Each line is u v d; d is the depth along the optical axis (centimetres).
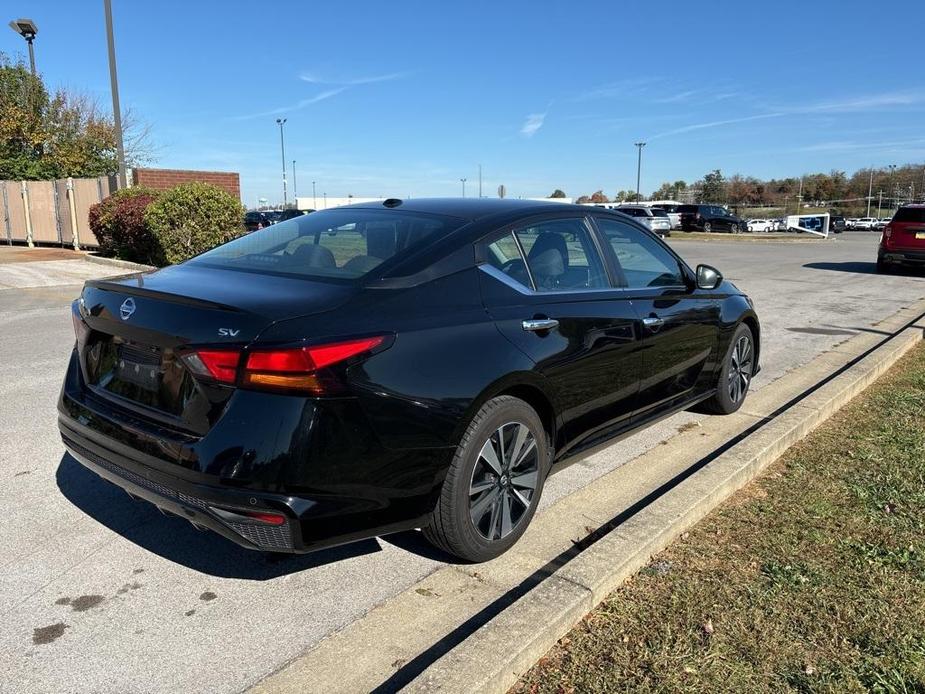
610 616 269
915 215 1627
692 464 443
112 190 1858
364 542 342
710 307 481
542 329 331
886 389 585
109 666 249
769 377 664
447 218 346
